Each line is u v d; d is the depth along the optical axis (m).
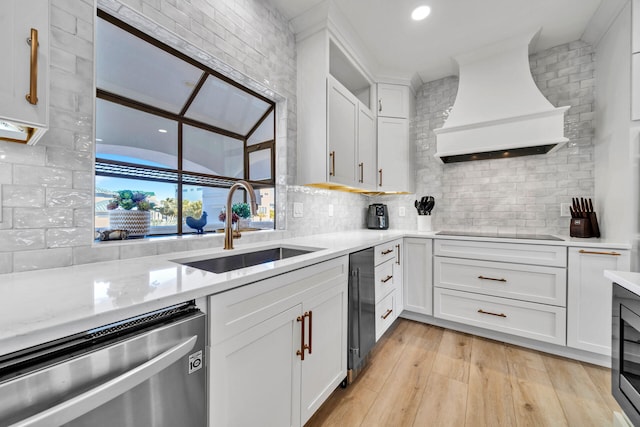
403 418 1.29
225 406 0.80
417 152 2.94
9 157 0.82
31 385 0.45
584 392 1.47
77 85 0.96
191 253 1.25
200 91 1.57
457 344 2.02
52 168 0.91
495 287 2.04
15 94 0.67
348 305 1.52
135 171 1.28
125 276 0.82
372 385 1.54
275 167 1.95
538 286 1.89
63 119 0.93
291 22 1.94
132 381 0.55
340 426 1.25
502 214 2.49
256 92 1.79
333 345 1.37
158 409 0.63
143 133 1.42
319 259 1.22
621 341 0.96
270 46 1.76
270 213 1.95
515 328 1.97
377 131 2.66
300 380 1.12
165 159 1.52
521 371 1.67
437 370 1.68
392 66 2.57
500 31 2.07
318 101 1.89
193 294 0.70
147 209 1.30
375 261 1.84
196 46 1.32
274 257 1.65
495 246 2.04
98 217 1.18
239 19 1.55
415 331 2.25
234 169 1.87
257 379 0.92
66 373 0.49
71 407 0.46
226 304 0.80
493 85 2.19
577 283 1.76
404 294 2.43
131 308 0.58
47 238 0.90
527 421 1.27
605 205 1.92
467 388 1.51
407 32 2.08
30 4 0.70
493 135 2.11
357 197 2.96
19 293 0.65
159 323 0.65
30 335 0.45
